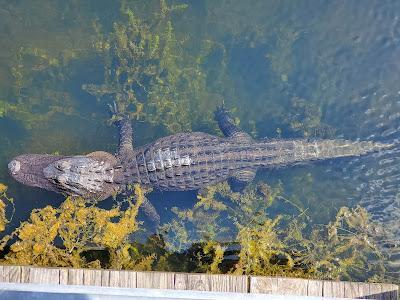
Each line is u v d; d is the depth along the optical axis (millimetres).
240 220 2682
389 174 2748
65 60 2814
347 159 2752
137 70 2781
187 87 2822
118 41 2791
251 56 2869
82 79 2803
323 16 2877
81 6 2844
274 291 2039
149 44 2781
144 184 2641
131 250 2582
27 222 2506
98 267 2412
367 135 2781
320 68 2846
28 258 2375
